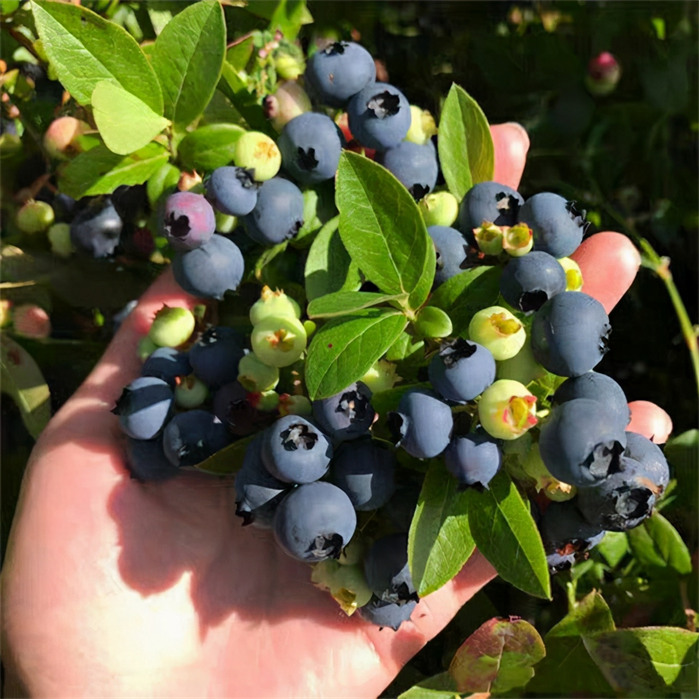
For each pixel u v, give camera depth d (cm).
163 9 23
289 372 18
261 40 23
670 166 30
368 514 17
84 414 23
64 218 24
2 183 25
